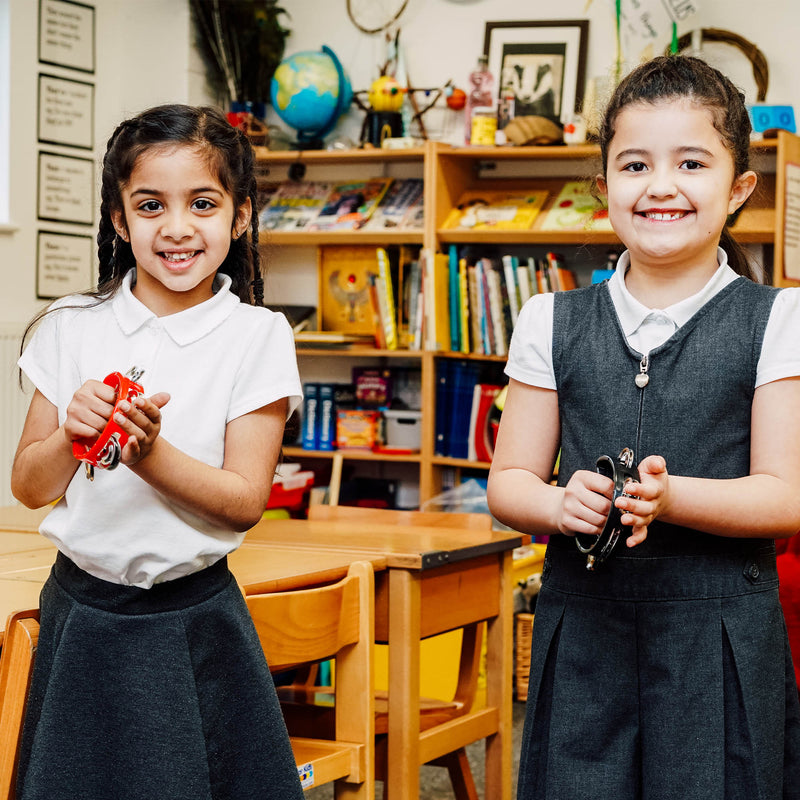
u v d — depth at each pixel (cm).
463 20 457
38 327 144
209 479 127
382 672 339
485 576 232
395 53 463
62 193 462
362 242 452
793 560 199
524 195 435
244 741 137
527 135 416
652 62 134
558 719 132
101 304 140
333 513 276
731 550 128
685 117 127
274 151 463
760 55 409
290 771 140
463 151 422
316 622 174
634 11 425
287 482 422
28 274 450
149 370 134
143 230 133
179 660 130
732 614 127
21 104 446
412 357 459
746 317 130
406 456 433
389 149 433
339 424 450
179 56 475
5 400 430
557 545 137
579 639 132
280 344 141
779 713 129
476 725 227
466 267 421
